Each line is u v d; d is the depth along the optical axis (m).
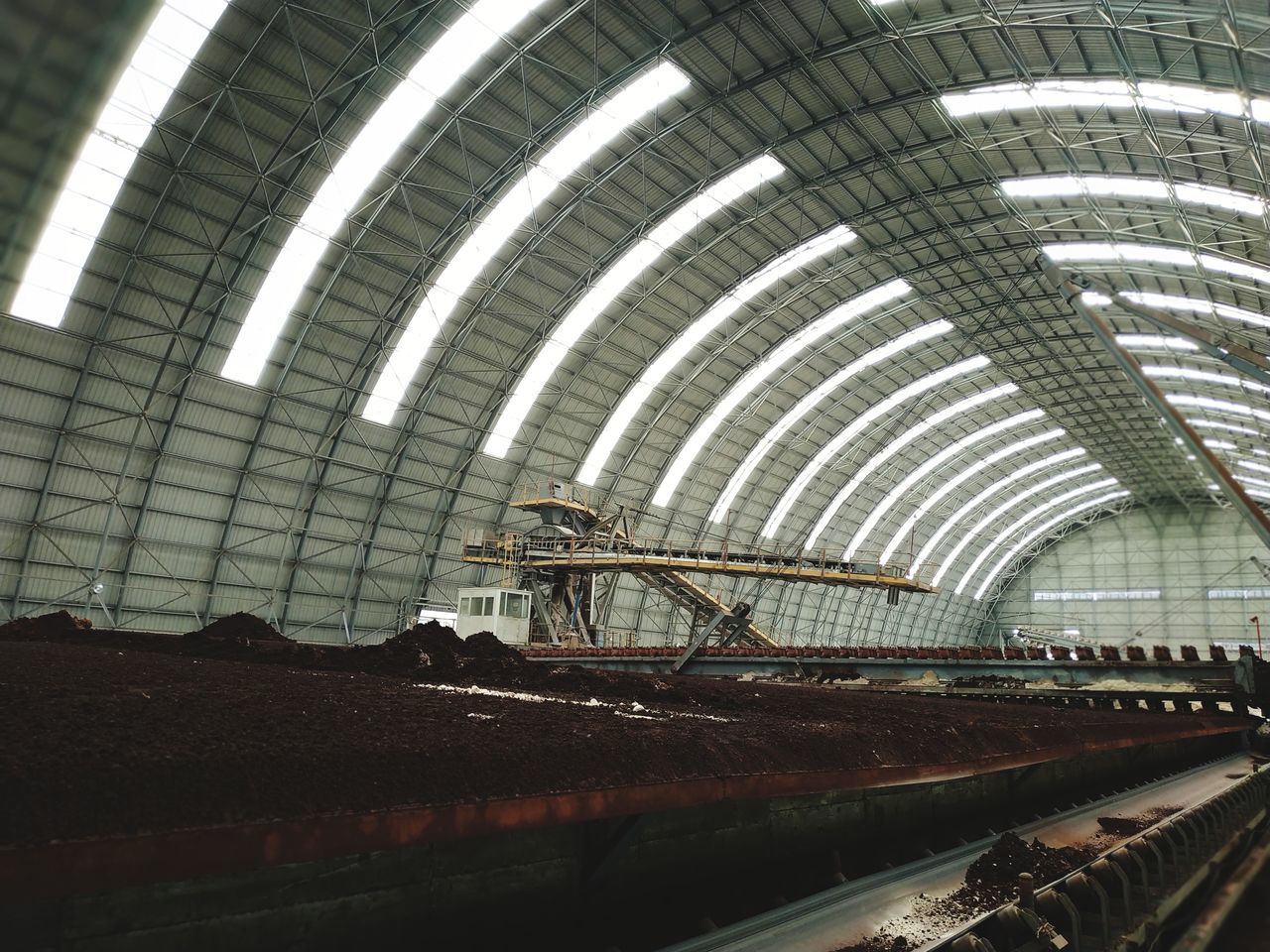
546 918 2.45
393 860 2.06
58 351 22.62
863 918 2.91
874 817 4.21
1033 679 14.48
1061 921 2.67
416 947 2.08
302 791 1.60
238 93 20.77
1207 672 12.48
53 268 21.47
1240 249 27.48
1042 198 29.31
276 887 1.81
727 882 3.19
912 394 45.56
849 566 25.27
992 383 46.53
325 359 27.50
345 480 30.05
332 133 22.48
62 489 23.89
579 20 22.09
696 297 33.66
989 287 36.09
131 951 1.56
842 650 17.45
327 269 25.61
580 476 37.31
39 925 1.44
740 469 44.03
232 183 22.48
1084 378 44.78
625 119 25.39
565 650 23.28
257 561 28.39
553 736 2.48
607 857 2.52
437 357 29.75
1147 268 31.64
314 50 20.75
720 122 26.23
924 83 24.27
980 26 20.84
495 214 27.11
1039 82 22.34
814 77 24.72
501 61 22.53
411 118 23.17
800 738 3.24
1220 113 20.27
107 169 20.69
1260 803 4.88
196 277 23.61
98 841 1.27
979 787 5.29
